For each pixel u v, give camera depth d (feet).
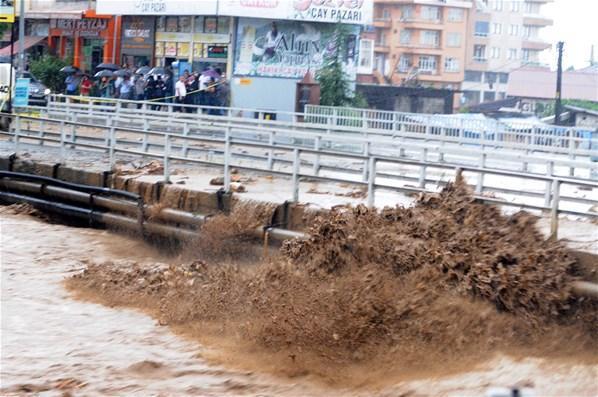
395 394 35.96
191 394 36.24
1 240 67.77
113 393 36.17
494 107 181.27
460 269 43.04
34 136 93.25
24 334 44.78
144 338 44.52
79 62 184.65
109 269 56.70
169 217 66.23
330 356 40.57
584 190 75.25
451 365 39.47
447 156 93.66
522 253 42.80
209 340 44.06
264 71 148.25
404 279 43.86
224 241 60.49
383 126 118.93
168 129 109.91
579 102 172.24
